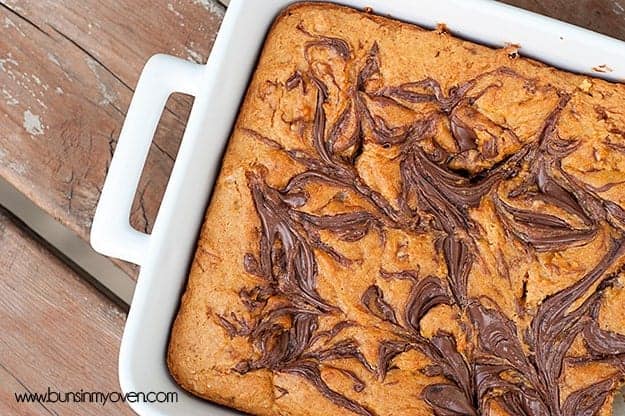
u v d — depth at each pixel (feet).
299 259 2.68
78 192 3.01
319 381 2.67
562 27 2.60
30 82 3.02
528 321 2.64
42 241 3.06
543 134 2.65
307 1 2.74
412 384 2.65
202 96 2.61
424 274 2.65
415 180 2.66
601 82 2.66
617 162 2.63
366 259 2.67
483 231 2.65
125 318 3.01
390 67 2.68
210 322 2.69
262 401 2.69
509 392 2.66
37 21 3.02
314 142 2.68
